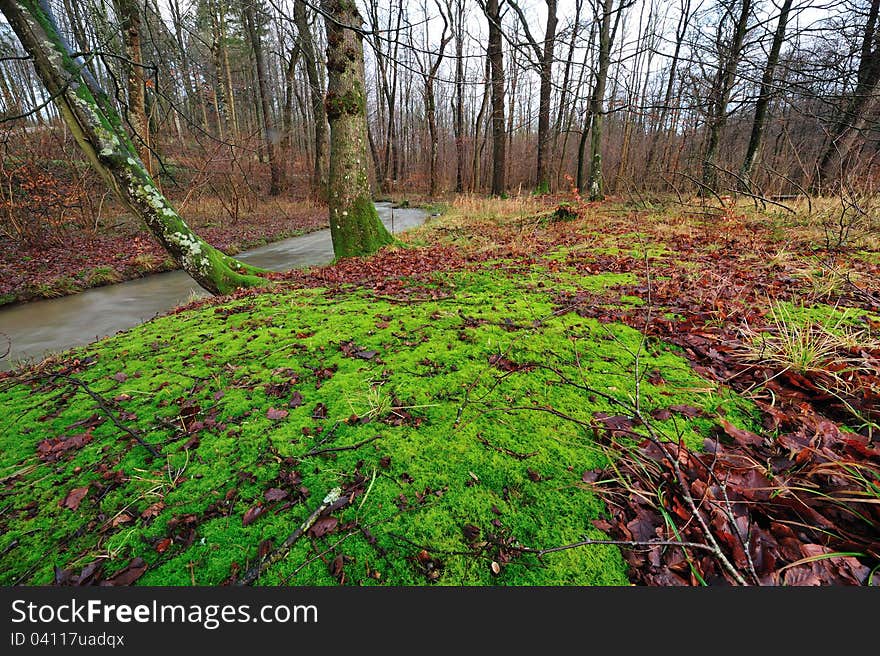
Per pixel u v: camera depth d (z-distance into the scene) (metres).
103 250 9.29
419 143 36.88
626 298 3.61
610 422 1.85
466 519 1.43
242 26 22.19
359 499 1.53
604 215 9.81
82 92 4.44
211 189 15.02
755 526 1.27
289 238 13.08
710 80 4.50
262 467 1.73
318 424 2.01
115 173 4.80
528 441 1.79
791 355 2.18
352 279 5.57
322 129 18.86
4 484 1.74
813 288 3.50
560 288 4.10
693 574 1.18
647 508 1.42
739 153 17.45
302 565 1.30
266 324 3.58
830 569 1.14
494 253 6.52
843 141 6.14
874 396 1.82
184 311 4.55
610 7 8.42
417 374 2.43
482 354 2.62
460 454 1.74
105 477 1.73
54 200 9.84
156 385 2.54
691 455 1.58
